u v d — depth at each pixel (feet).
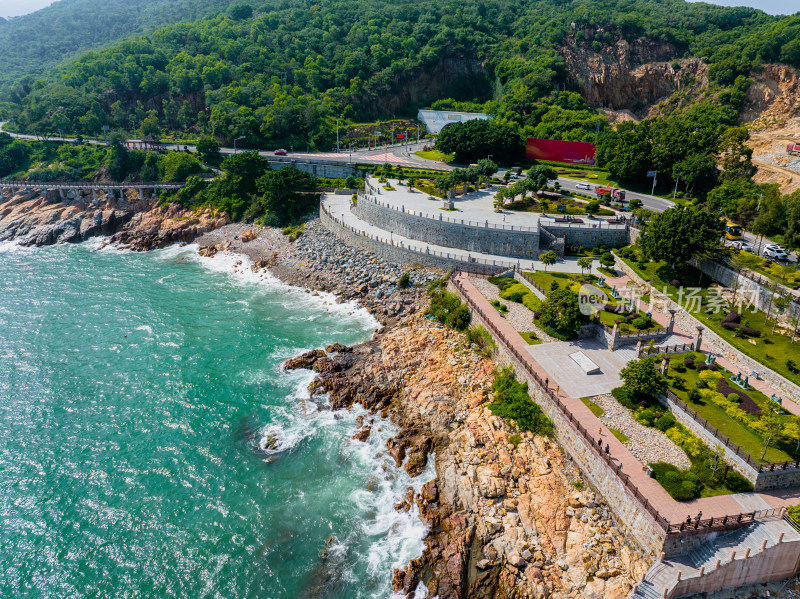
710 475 164.96
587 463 179.32
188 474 205.87
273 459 211.61
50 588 164.96
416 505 188.55
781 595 144.56
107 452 216.95
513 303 283.38
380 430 224.53
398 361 259.80
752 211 322.34
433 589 160.25
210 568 170.09
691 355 224.53
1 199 515.91
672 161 412.57
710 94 635.66
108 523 186.09
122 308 335.67
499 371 241.35
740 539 146.82
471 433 204.85
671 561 147.33
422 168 504.43
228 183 487.61
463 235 340.18
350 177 500.33
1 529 183.62
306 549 175.22
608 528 163.63
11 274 392.27
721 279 267.80
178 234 458.50
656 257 285.43
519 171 465.88
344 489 197.06
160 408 241.14
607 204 383.04
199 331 304.91
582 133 547.49
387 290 328.90
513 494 180.14
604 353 236.02
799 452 168.04
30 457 214.28
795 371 202.18
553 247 331.16
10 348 289.12
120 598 161.79
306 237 414.21
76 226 481.46
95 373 267.39
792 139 464.24
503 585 158.71
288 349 284.20
